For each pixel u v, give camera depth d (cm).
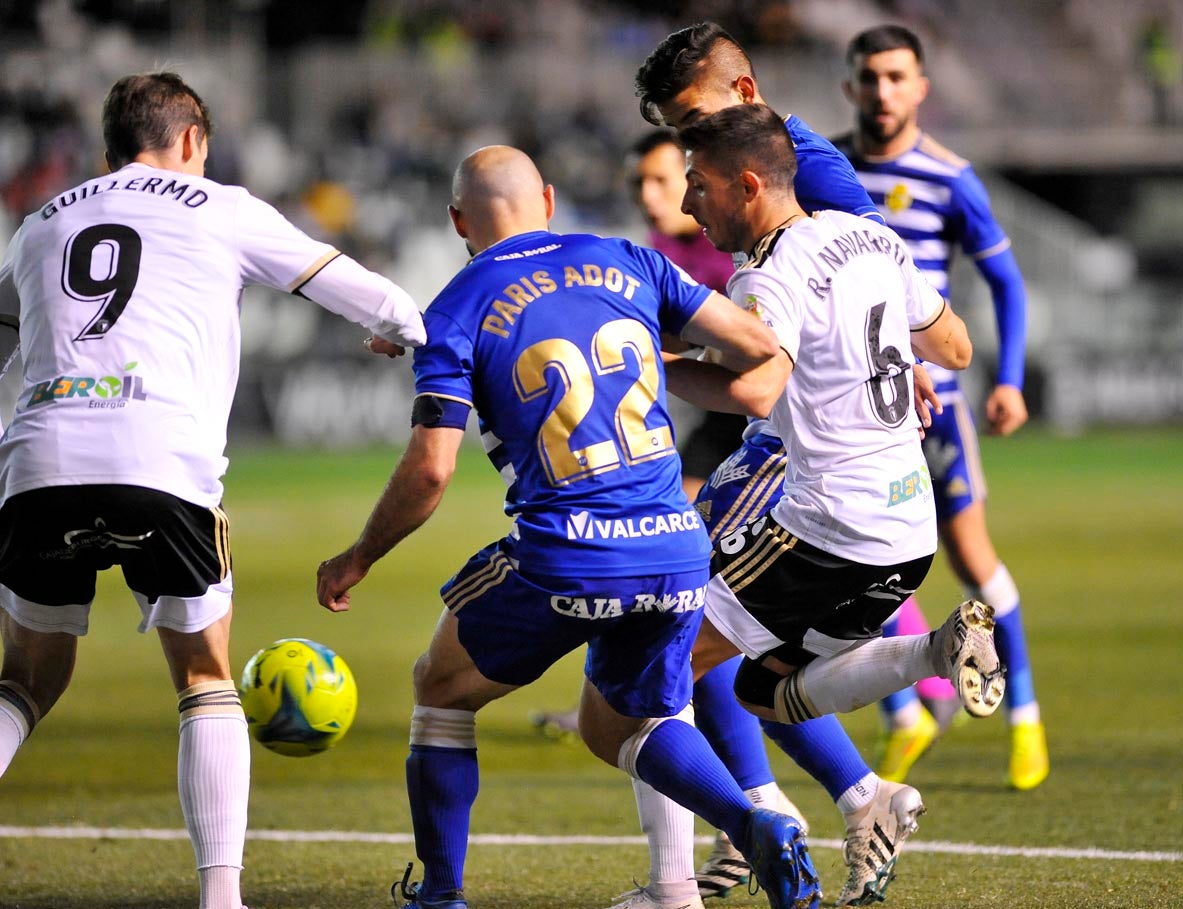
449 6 9819
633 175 2152
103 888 1548
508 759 2228
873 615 1455
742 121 1423
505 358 1291
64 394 1271
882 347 1423
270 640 3209
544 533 1281
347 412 7969
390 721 2502
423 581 4147
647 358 1316
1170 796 1858
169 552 1284
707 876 1515
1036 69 9881
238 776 1327
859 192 1617
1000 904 1423
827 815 1842
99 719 2533
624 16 9956
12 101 8669
